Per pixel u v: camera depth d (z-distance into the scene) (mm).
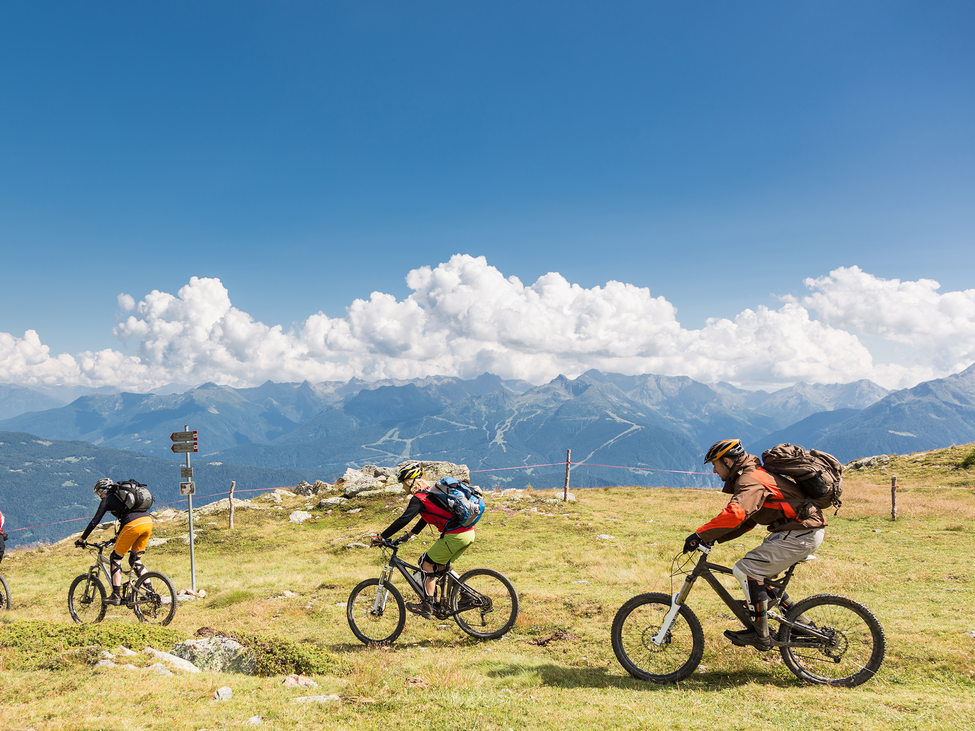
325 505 29234
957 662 5742
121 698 5227
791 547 5648
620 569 13992
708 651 6699
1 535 12617
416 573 8250
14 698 5246
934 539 15891
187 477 15070
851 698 5023
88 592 10758
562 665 6754
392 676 6355
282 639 7180
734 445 6082
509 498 28906
